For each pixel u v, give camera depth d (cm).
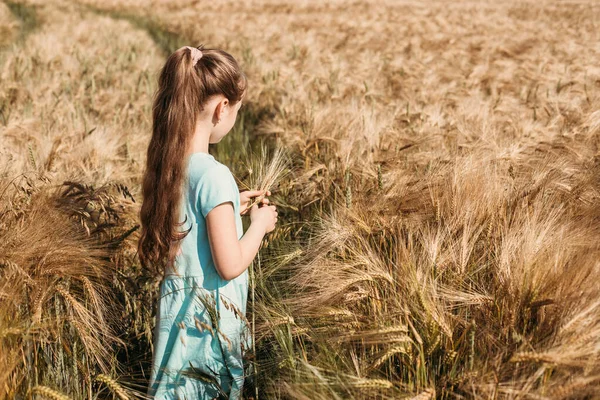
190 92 183
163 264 203
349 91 659
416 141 371
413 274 202
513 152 329
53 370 215
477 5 2673
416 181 271
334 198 317
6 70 780
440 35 1359
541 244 203
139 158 420
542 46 1098
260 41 1409
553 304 178
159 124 187
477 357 184
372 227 246
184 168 186
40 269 219
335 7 2883
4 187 253
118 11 2900
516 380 164
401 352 189
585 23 1678
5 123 518
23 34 1695
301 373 194
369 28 1683
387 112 513
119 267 264
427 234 234
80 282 233
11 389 186
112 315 248
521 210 239
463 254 218
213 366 203
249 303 258
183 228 190
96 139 394
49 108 561
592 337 159
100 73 877
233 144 568
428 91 631
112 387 187
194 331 200
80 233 242
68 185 258
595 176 270
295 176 365
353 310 215
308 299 211
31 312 208
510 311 187
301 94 620
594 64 791
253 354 217
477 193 246
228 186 185
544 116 491
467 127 418
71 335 227
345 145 366
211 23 1991
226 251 183
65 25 1828
